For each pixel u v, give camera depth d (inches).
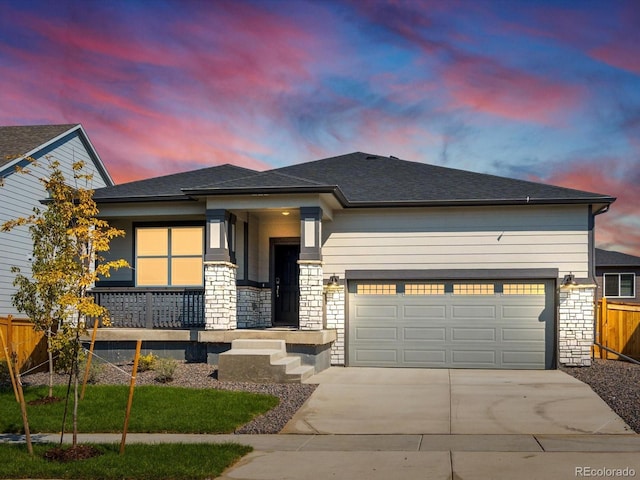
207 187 695.1
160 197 741.9
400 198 749.9
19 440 430.6
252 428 455.5
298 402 530.0
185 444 405.7
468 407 511.5
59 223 487.2
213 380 612.4
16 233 954.7
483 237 745.0
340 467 360.2
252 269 794.8
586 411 489.4
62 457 378.0
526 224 740.0
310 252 692.7
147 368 665.0
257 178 724.7
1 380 611.8
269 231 816.9
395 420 475.5
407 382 621.9
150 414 481.7
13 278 944.9
